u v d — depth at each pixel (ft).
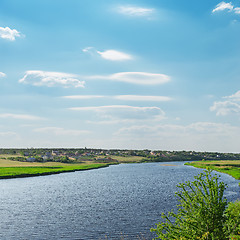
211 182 35.24
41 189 246.88
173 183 284.61
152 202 162.40
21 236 97.50
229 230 33.32
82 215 130.52
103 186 265.95
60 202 172.96
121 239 90.94
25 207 155.43
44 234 99.45
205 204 35.22
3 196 202.90
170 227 36.55
